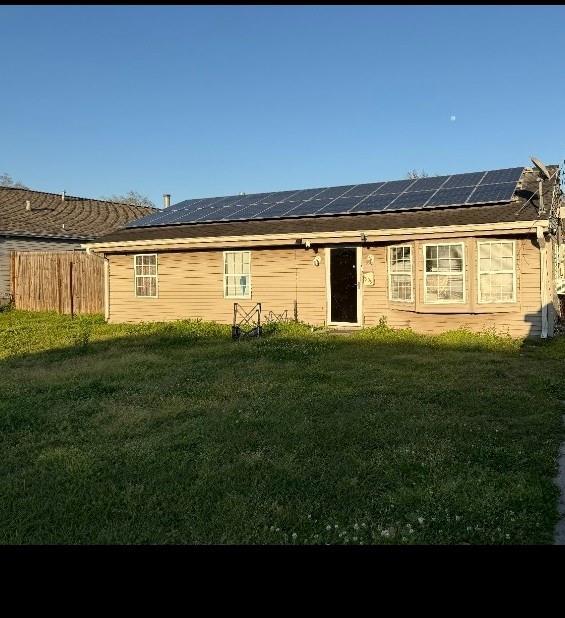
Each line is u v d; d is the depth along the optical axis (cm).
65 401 713
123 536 360
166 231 1675
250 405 670
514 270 1198
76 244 2589
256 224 1556
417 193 1492
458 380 790
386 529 360
